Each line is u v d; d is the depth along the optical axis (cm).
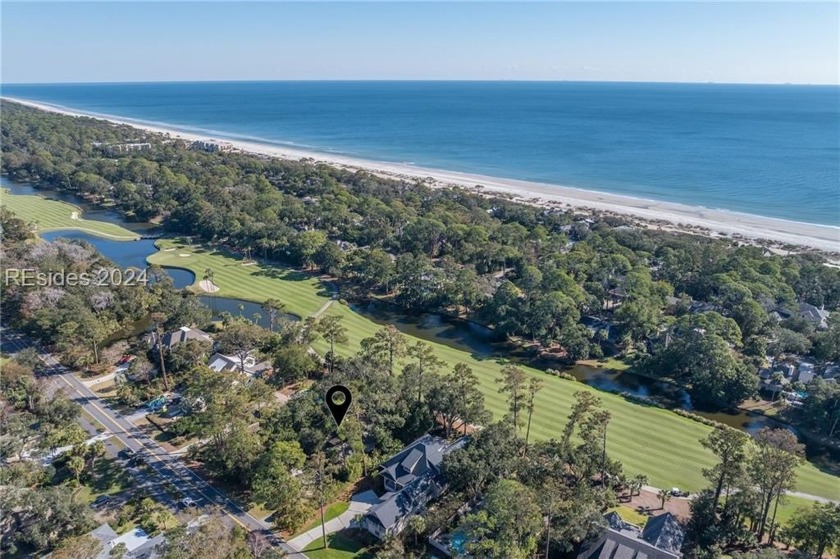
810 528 5306
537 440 7462
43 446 6838
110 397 8438
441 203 19100
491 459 6203
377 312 12350
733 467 5816
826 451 7731
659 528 5522
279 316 11362
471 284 12056
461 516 5759
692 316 10156
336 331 9188
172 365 9075
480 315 11975
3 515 5569
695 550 5409
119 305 10581
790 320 10725
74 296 10381
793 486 5606
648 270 13300
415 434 7356
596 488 6444
